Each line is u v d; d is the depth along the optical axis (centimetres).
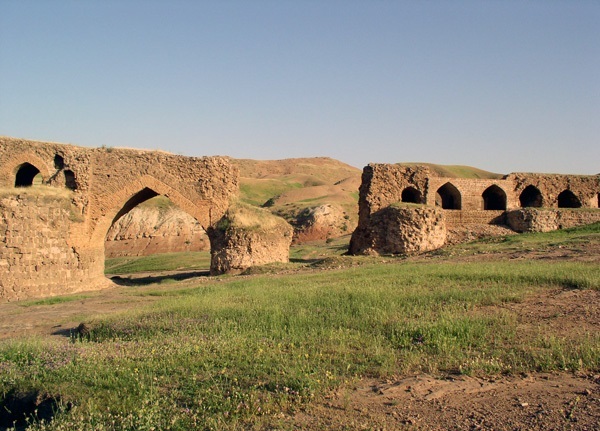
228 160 3009
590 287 1445
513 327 1085
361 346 1021
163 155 2930
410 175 3127
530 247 2522
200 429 700
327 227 5447
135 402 789
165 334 1223
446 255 2584
